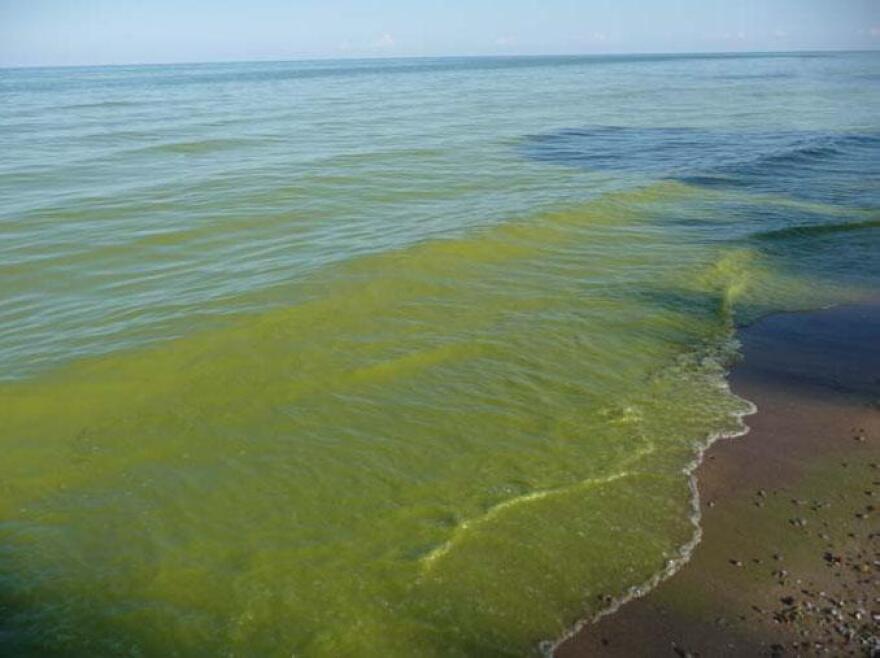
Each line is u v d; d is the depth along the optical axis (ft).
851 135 94.63
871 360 31.60
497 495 22.76
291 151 82.89
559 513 21.95
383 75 353.51
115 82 313.32
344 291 37.88
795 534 20.89
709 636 17.52
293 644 17.37
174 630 17.72
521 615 18.28
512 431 26.30
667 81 256.93
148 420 26.53
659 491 22.98
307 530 21.13
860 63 449.06
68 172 70.69
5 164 75.51
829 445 25.35
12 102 175.42
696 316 36.32
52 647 17.22
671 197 59.72
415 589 19.02
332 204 56.34
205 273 40.98
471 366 30.91
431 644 17.44
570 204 55.67
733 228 50.42
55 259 43.52
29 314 35.58
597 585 19.20
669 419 27.20
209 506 22.13
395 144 88.53
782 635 17.40
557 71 382.83
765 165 72.90
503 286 39.68
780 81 242.17
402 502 22.39
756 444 25.49
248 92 216.54
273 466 24.08
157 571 19.53
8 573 19.36
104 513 21.76
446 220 51.19
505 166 73.15
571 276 41.37
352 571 19.58
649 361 31.83
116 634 17.60
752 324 35.58
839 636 17.30
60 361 30.55
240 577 19.34
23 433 25.64
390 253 43.45
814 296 38.91
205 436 25.67
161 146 87.61
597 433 26.25
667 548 20.48
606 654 17.12
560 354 32.22
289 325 34.01
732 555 20.15
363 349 32.01
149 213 53.67
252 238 47.52
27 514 21.67
